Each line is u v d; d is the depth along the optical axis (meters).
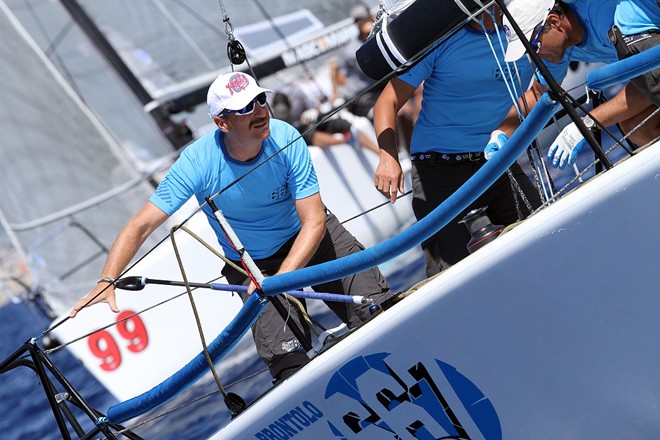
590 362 10.71
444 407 11.29
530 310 10.62
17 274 34.03
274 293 11.57
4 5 33.50
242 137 12.51
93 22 32.88
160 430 23.94
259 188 13.05
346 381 11.44
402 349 11.12
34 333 81.56
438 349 11.02
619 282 10.33
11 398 53.78
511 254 10.45
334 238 13.89
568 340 10.67
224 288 12.88
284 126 13.08
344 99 31.03
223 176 12.97
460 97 13.62
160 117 33.00
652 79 11.60
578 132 12.09
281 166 12.94
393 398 11.38
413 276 25.69
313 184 13.02
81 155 33.81
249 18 34.94
